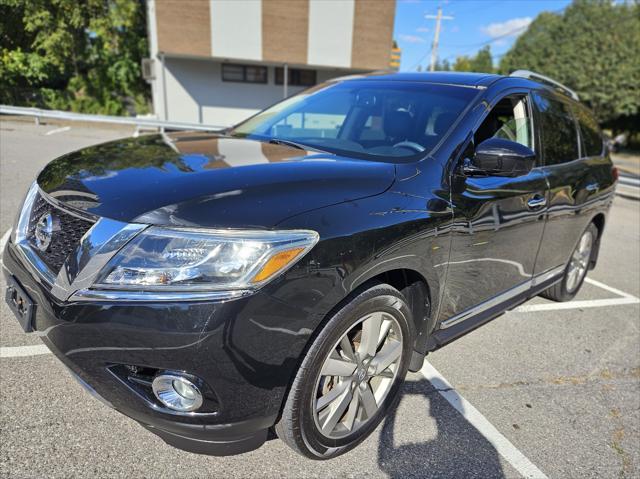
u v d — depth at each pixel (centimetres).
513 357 323
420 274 222
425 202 219
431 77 315
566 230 357
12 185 623
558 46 3209
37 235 193
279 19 1870
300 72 2088
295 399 182
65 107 2225
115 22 2248
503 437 243
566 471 225
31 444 204
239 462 209
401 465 217
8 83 2175
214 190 179
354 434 217
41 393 236
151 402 171
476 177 251
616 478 223
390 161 237
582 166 370
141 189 181
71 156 240
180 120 1977
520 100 308
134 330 159
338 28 1948
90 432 215
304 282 171
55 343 172
